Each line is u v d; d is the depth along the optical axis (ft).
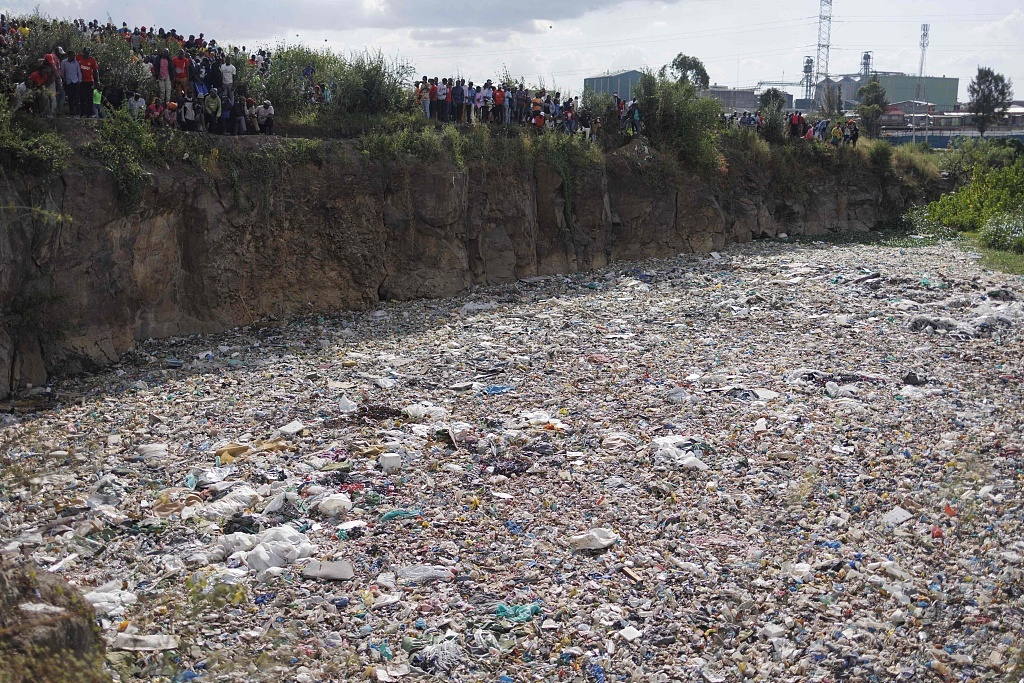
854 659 31.91
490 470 48.32
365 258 92.43
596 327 81.35
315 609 34.60
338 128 101.50
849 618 34.53
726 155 143.54
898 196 164.35
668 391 61.57
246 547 39.04
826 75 469.98
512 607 35.17
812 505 43.93
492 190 105.91
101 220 71.00
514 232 107.86
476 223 103.71
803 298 94.02
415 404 58.70
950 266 112.88
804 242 140.56
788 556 39.29
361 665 31.35
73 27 84.43
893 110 410.11
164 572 37.24
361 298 92.27
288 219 87.15
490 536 41.04
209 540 39.88
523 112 118.32
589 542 40.04
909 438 52.44
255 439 52.29
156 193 75.66
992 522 42.32
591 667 31.60
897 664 31.76
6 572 30.19
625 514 43.29
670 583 37.14
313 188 89.10
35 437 52.90
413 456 49.70
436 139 98.99
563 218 113.91
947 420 55.67
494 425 55.16
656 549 39.99
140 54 90.02
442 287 99.19
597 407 58.90
